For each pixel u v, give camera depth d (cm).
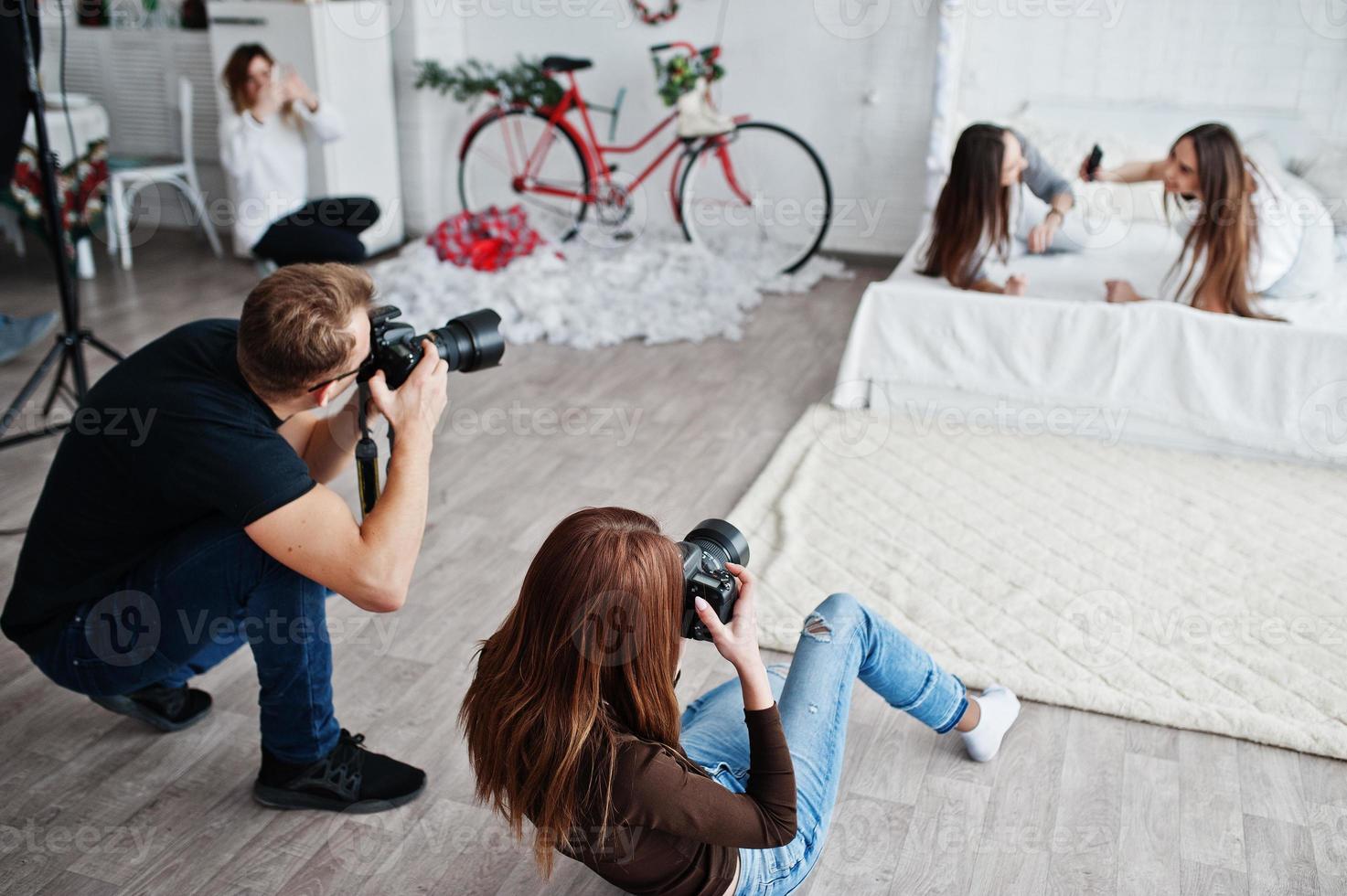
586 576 106
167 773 183
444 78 488
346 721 196
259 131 439
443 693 204
